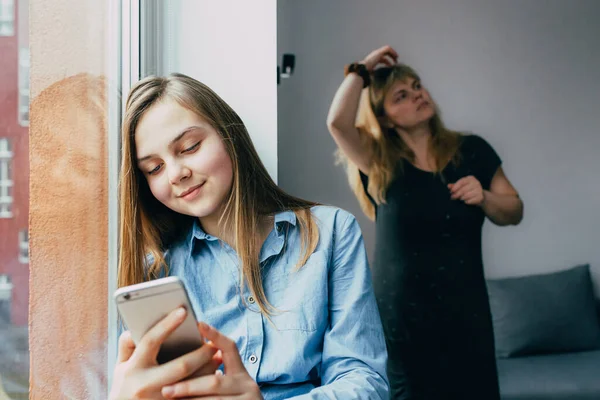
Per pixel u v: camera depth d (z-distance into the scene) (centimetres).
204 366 69
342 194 283
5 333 69
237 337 89
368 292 96
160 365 66
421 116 286
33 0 74
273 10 109
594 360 251
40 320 75
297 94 283
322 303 91
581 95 295
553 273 281
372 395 85
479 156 287
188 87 91
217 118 92
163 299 63
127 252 91
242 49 109
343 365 90
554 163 292
